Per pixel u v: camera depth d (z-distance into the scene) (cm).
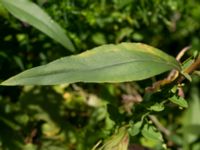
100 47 15
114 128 20
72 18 25
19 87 26
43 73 14
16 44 24
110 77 15
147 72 15
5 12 23
